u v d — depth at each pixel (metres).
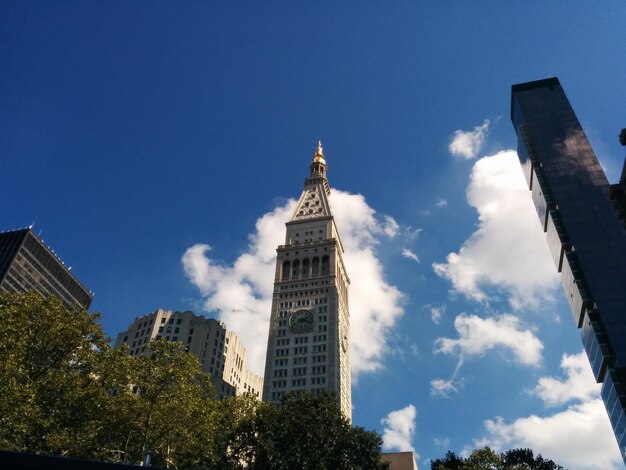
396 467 111.06
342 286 198.50
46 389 54.34
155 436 58.94
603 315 128.50
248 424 64.62
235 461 62.75
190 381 68.38
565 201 152.38
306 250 196.00
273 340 171.88
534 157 167.00
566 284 148.38
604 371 127.25
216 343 184.62
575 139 166.75
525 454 91.06
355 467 57.50
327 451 57.81
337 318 173.25
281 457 57.72
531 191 173.00
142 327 181.38
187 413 58.97
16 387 48.41
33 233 190.38
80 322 61.09
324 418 61.88
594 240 142.12
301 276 188.50
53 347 59.50
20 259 182.62
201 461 63.62
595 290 132.88
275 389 159.75
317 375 159.88
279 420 62.25
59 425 53.88
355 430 62.16
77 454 52.75
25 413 48.12
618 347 122.81
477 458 73.31
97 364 60.62
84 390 56.06
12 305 57.91
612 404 122.94
